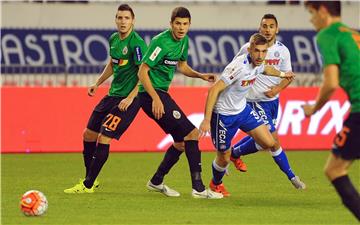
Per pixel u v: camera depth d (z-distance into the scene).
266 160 47.75
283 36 71.88
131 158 48.19
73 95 51.09
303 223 27.31
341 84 24.61
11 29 69.62
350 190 24.38
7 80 60.75
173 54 31.84
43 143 50.88
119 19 32.88
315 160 47.50
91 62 70.50
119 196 33.34
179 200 32.25
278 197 33.25
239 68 30.77
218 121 32.00
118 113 33.19
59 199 32.44
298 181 34.50
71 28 70.38
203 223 27.23
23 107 50.78
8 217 28.36
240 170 38.66
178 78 61.84
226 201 32.06
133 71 33.59
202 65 61.75
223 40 71.69
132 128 51.47
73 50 70.31
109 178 39.53
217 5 71.88
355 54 24.31
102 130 33.44
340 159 24.34
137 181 38.44
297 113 52.25
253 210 29.86
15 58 69.56
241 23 72.19
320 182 38.25
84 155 35.81
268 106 37.72
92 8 70.69
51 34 70.19
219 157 32.72
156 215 28.75
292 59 71.75
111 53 33.66
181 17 31.44
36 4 69.88
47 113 50.94
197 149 32.41
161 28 71.31
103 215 28.75
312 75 61.75
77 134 51.09
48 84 61.16
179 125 32.12
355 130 24.14
